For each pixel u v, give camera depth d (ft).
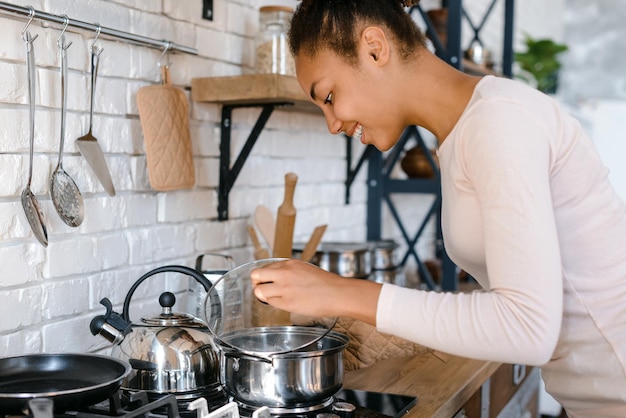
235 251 7.00
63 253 4.97
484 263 3.89
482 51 10.30
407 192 9.82
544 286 3.20
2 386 3.97
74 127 5.02
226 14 6.67
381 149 4.16
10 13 4.39
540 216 3.23
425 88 3.87
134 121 5.61
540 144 3.37
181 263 6.23
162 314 4.79
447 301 3.44
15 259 4.60
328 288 3.69
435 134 4.00
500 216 3.26
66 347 5.03
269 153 7.48
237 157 6.86
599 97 20.79
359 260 7.44
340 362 4.66
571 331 4.00
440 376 5.65
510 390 7.23
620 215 3.90
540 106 3.52
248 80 6.01
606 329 3.90
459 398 5.29
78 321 5.14
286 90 6.00
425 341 3.46
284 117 7.73
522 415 7.79
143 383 4.50
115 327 4.59
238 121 6.93
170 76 5.97
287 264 3.87
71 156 5.01
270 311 4.95
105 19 5.23
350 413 4.40
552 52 17.39
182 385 4.52
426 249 11.72
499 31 14.56
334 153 8.95
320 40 3.86
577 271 3.89
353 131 4.17
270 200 7.56
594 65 20.80
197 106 6.32
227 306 4.78
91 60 5.06
